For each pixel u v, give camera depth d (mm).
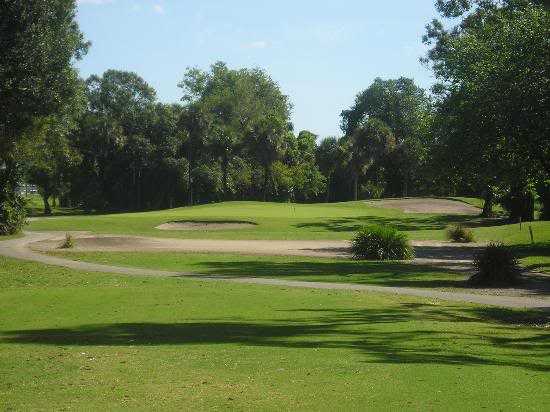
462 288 21422
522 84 24516
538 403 7301
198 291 19734
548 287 21656
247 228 52750
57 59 33000
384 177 96562
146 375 8898
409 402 7297
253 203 73438
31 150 45438
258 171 92938
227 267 27531
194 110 90750
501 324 15008
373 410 6977
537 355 10906
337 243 41156
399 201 78062
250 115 100812
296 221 56875
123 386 8266
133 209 91312
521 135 25594
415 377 8555
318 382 8297
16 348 11273
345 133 119625
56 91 33781
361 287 21328
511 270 22484
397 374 8734
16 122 34125
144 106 93438
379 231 31938
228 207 68625
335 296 18906
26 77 32156
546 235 39531
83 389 8133
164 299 18031
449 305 17734
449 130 29609
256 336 12391
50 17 32844
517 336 13086
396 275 24781
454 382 8266
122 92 93438
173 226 53531
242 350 10773
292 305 17094
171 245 38969
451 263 29547
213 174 89562
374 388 7949
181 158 90125
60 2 32906
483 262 22656
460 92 28969
